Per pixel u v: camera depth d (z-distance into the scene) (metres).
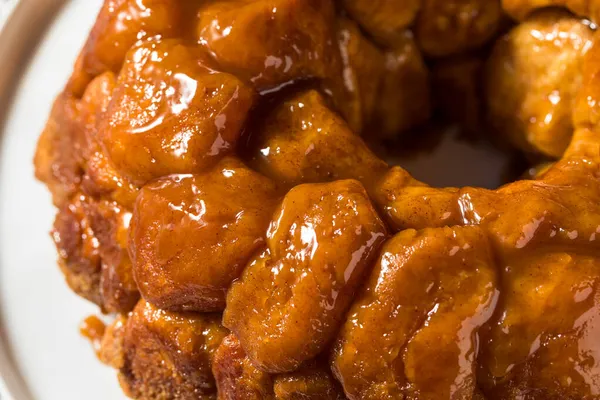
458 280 0.32
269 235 0.33
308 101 0.35
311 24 0.35
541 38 0.38
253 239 0.33
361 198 0.33
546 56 0.38
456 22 0.39
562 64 0.37
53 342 0.40
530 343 0.32
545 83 0.38
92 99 0.37
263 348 0.33
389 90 0.40
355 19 0.38
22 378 0.40
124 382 0.38
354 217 0.32
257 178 0.34
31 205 0.43
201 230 0.33
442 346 0.32
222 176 0.34
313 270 0.32
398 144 0.42
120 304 0.37
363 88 0.38
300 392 0.33
